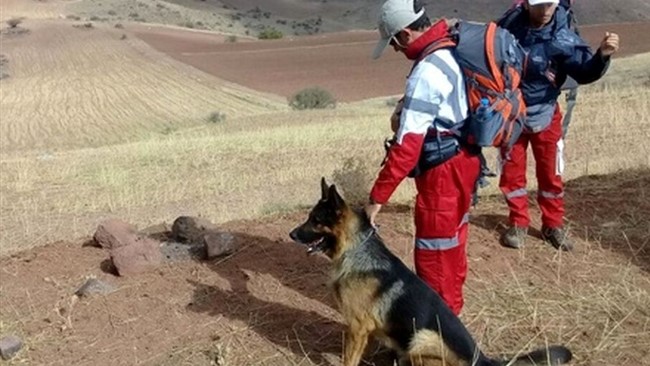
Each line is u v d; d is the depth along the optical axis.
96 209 14.66
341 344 5.12
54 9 133.75
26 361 5.10
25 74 74.25
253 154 20.47
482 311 5.52
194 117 51.72
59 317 5.59
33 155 29.36
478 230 6.93
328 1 189.75
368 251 4.39
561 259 6.34
